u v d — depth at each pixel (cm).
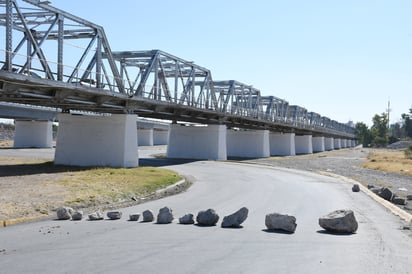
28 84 2472
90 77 3072
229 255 988
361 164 5959
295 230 1310
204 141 5541
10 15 2295
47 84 2523
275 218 1305
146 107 4078
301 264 926
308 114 11831
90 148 3516
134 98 3484
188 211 1683
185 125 5634
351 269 896
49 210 1564
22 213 1458
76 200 1762
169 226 1341
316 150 12119
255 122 6738
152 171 3164
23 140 7369
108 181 2394
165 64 4953
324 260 963
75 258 932
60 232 1216
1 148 6744
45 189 1964
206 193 2295
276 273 855
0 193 1781
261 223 1420
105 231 1241
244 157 7000
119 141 3469
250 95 7075
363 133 19675
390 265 932
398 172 4738
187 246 1066
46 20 2878
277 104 8781
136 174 2866
